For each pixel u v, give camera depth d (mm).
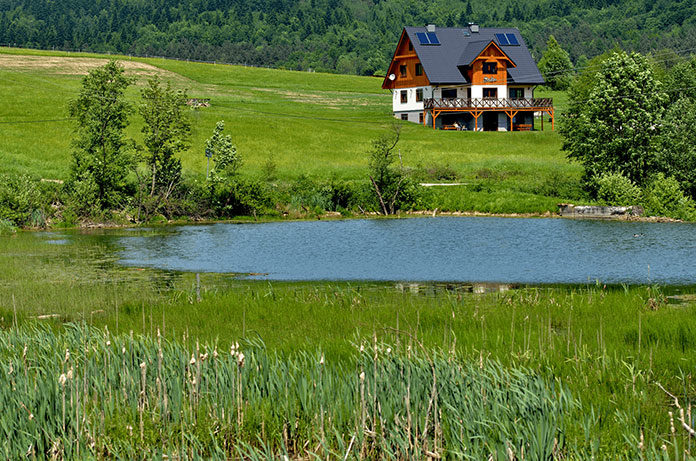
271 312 20188
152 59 169125
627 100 59938
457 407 10398
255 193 59438
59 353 13195
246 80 154750
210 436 10203
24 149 70188
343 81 164750
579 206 55375
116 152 57500
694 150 56562
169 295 24656
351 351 14188
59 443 9820
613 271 30078
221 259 35938
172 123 59906
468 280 28531
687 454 9258
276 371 11625
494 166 74188
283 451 9859
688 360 13797
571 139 68000
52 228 52719
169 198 57719
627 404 11195
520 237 42625
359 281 28656
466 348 14031
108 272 31656
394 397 10508
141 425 10188
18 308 21531
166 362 11953
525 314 19234
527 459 9062
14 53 158750
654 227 47094
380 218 56906
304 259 35438
